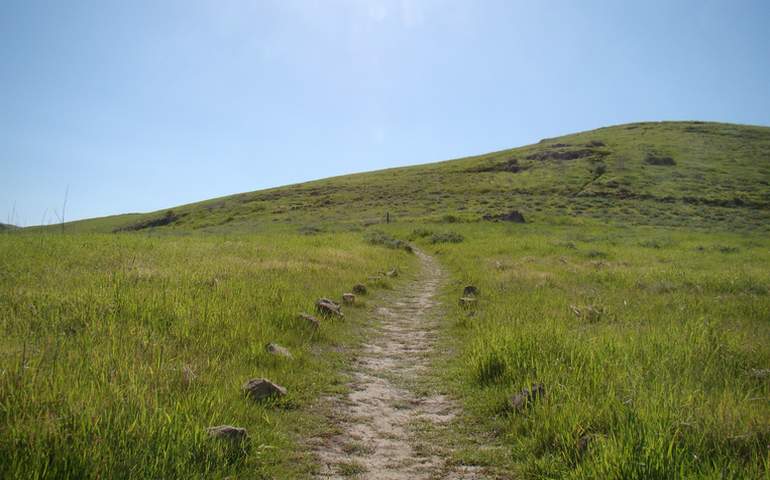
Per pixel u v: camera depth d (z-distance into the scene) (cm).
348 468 416
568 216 5012
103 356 543
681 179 6303
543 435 442
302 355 732
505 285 1418
